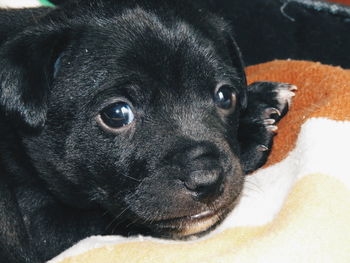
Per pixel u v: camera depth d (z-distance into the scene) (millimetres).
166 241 240
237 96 264
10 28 266
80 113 234
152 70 231
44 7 292
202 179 214
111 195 240
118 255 224
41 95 233
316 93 292
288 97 298
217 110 249
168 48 234
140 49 233
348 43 378
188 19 250
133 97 231
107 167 236
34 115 232
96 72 233
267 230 224
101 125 233
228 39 276
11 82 231
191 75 235
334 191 231
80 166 241
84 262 224
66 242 260
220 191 222
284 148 282
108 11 248
